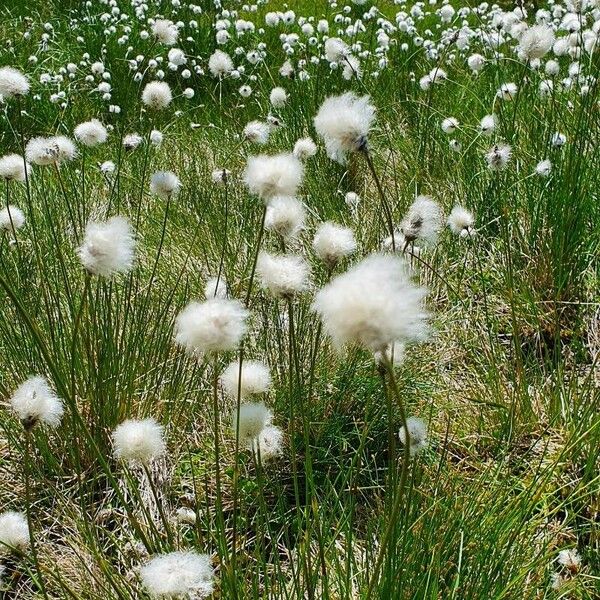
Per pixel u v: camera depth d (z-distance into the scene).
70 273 3.21
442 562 1.66
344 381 2.45
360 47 6.53
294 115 4.68
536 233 3.15
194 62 6.28
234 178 4.16
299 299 2.48
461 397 2.59
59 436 2.35
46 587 1.92
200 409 2.55
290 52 6.49
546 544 1.77
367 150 1.50
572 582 1.75
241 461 2.30
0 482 2.28
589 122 3.30
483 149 4.00
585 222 3.05
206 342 1.20
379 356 1.14
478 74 5.32
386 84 5.62
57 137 2.63
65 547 2.06
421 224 1.87
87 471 2.31
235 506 1.41
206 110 5.89
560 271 2.97
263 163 1.46
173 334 2.60
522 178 3.41
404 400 2.49
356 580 1.79
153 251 3.65
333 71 5.32
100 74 6.34
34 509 2.22
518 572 1.70
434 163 4.21
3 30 7.36
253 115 5.59
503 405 2.35
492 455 2.34
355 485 2.03
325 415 2.43
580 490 2.00
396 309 0.89
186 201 4.20
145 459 1.50
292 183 1.44
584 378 2.66
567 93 4.11
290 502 2.22
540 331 2.84
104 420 2.33
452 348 2.87
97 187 4.40
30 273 2.96
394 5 8.84
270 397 2.49
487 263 3.32
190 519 1.93
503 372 2.74
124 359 2.48
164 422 2.39
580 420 2.20
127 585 1.66
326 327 0.94
